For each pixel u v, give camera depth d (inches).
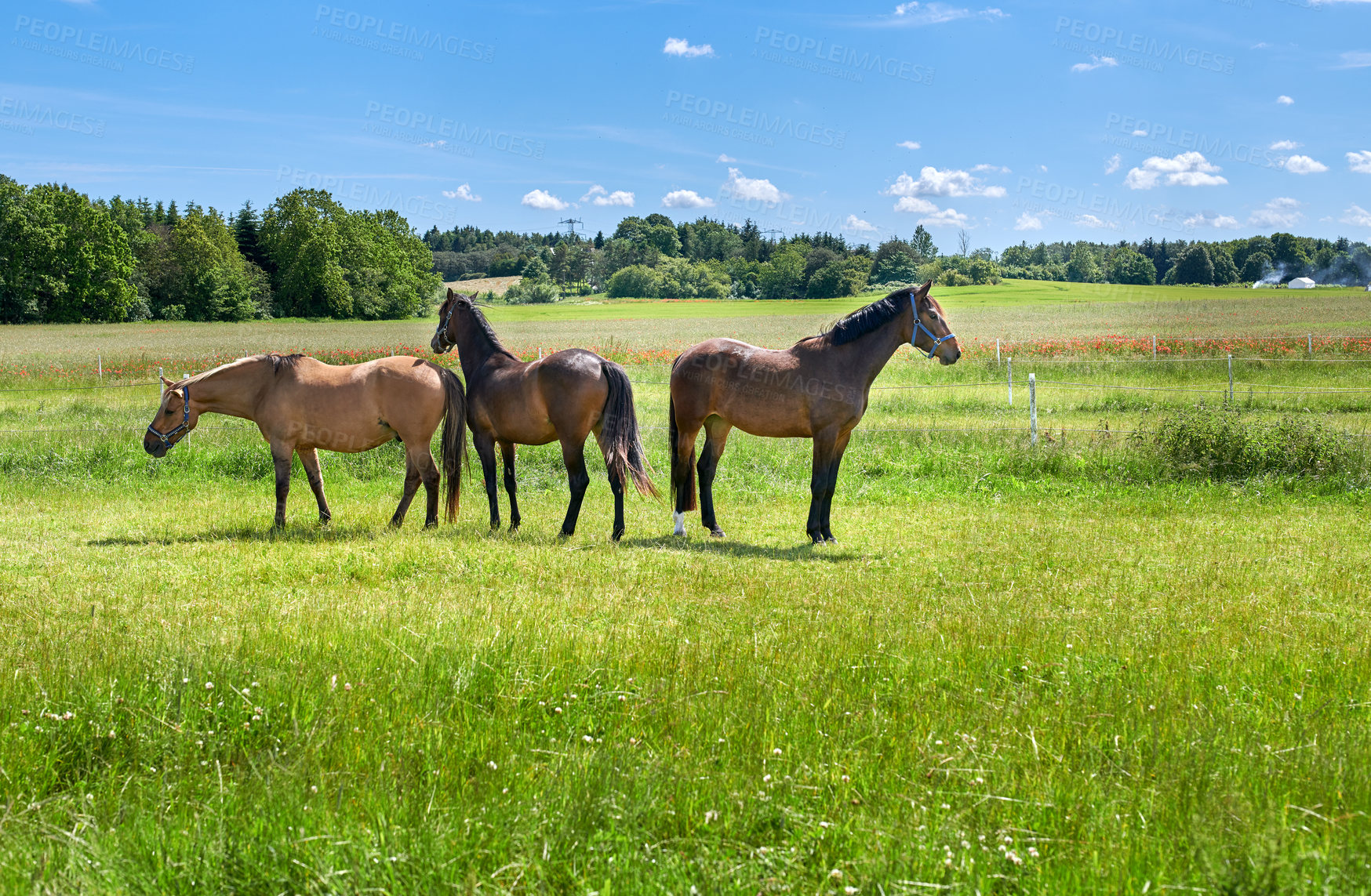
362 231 3521.2
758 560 313.7
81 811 127.0
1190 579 283.6
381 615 230.2
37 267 2810.0
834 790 132.9
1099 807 127.4
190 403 358.6
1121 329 1978.3
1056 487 457.7
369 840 114.3
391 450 530.9
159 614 238.7
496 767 139.3
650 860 112.7
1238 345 1155.3
